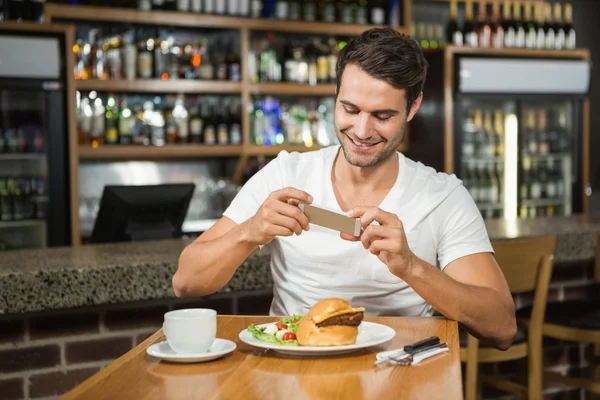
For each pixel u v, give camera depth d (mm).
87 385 1197
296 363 1315
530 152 5633
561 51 5531
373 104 1553
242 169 4961
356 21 5238
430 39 5641
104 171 4883
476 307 1620
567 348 3287
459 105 5254
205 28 4938
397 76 1540
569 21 5723
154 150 4609
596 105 6223
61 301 2201
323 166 1831
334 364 1308
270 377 1234
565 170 5715
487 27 5523
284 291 1828
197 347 1328
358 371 1266
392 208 1776
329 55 5195
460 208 1797
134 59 4582
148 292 2312
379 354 1332
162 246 2686
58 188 4211
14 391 2305
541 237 2939
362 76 1545
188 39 4949
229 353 1385
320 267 1771
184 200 2971
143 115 4715
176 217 3014
